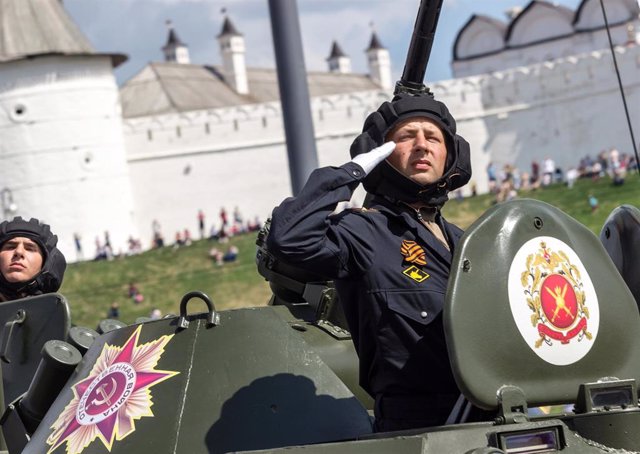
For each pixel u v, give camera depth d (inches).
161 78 3275.1
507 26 2962.6
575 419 158.9
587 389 159.6
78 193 2390.5
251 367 180.2
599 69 2292.1
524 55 2891.2
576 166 2314.2
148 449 169.9
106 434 174.2
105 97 2427.4
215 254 2158.0
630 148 2273.6
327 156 2427.4
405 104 171.2
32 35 2412.6
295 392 180.2
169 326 184.5
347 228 165.8
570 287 162.4
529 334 157.6
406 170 170.2
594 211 1878.7
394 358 164.9
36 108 2386.8
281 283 213.0
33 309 229.5
